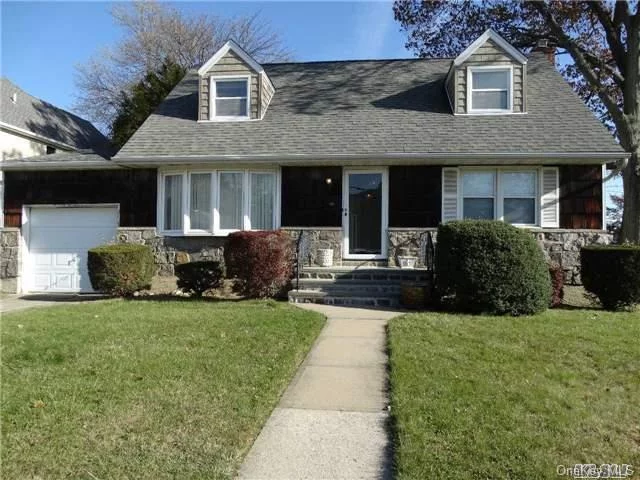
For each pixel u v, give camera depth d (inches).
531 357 201.9
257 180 474.9
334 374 191.5
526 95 468.1
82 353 208.7
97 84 1159.0
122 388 165.8
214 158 441.1
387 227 456.8
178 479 111.6
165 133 483.2
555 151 410.6
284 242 383.2
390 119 475.8
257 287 372.5
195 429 135.8
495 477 112.0
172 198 486.3
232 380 173.8
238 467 119.5
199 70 501.7
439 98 506.0
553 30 585.0
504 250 302.0
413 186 457.4
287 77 577.3
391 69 572.4
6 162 504.4
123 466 116.6
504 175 451.2
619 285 322.0
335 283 386.3
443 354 206.7
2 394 160.6
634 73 531.5
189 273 388.8
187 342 226.4
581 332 243.8
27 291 513.3
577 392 164.1
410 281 389.7
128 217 497.4
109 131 1144.8
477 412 145.7
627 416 144.9
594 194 439.2
